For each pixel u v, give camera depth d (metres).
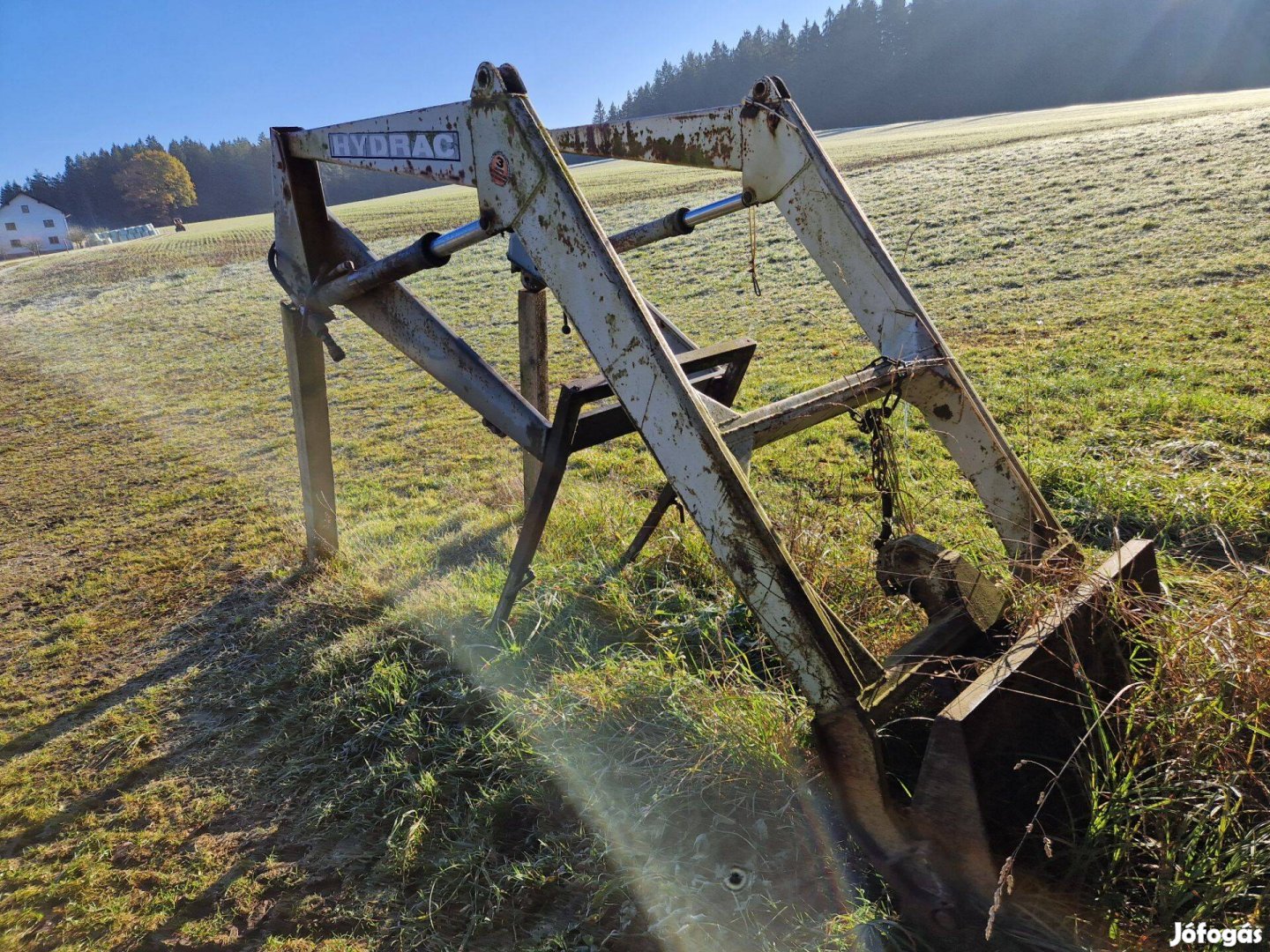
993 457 2.90
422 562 4.84
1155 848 2.14
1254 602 2.51
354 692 3.57
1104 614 2.47
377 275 3.57
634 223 22.67
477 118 2.75
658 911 2.31
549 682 3.42
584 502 5.17
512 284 18.33
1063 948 1.99
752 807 2.58
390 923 2.46
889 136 53.19
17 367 15.27
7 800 3.25
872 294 2.93
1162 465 4.87
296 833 2.89
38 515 6.84
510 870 2.54
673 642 3.56
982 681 2.17
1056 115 56.84
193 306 20.97
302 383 4.61
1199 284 9.47
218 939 2.47
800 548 3.61
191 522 6.27
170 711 3.74
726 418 3.00
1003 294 10.64
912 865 2.10
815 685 2.17
